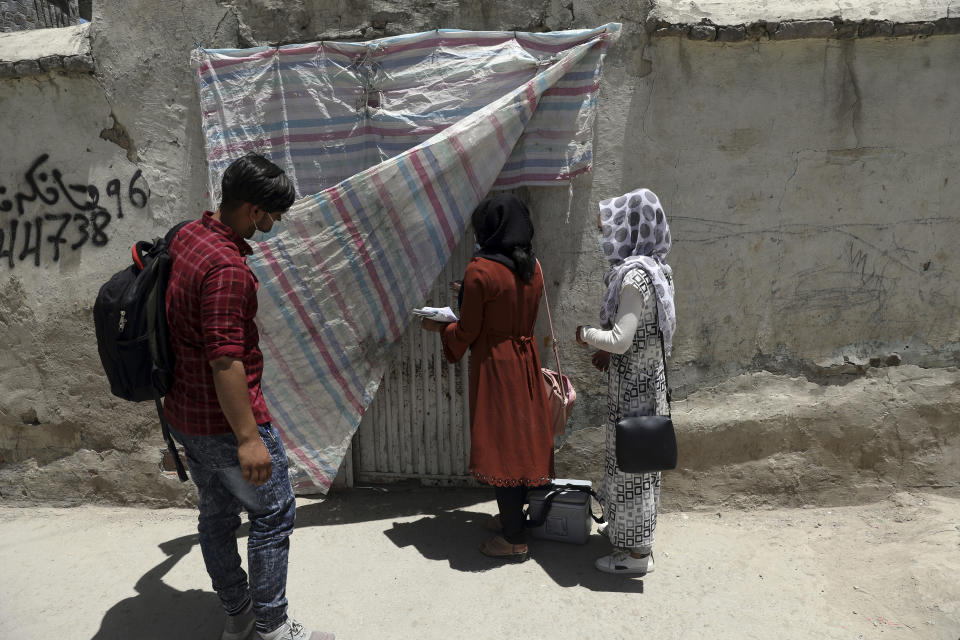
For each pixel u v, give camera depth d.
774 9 3.28
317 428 3.63
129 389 2.37
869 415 3.55
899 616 2.72
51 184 3.69
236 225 2.34
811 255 3.46
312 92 3.46
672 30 3.23
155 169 3.62
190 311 2.22
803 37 3.20
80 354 3.78
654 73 3.36
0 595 3.02
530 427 3.05
